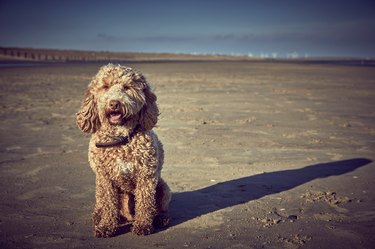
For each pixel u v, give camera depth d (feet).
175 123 11.92
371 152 8.59
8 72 40.70
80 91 22.39
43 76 35.32
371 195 5.90
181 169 7.35
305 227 4.76
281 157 8.16
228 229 4.73
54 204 5.57
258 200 5.73
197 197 5.90
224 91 21.94
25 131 10.82
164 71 47.32
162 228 4.80
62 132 10.74
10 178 6.71
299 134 10.41
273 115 13.50
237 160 7.94
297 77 35.81
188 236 4.55
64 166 7.48
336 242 4.35
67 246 4.29
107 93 4.30
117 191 4.71
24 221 4.97
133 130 4.45
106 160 4.41
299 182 6.56
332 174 6.98
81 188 6.25
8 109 14.98
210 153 8.46
